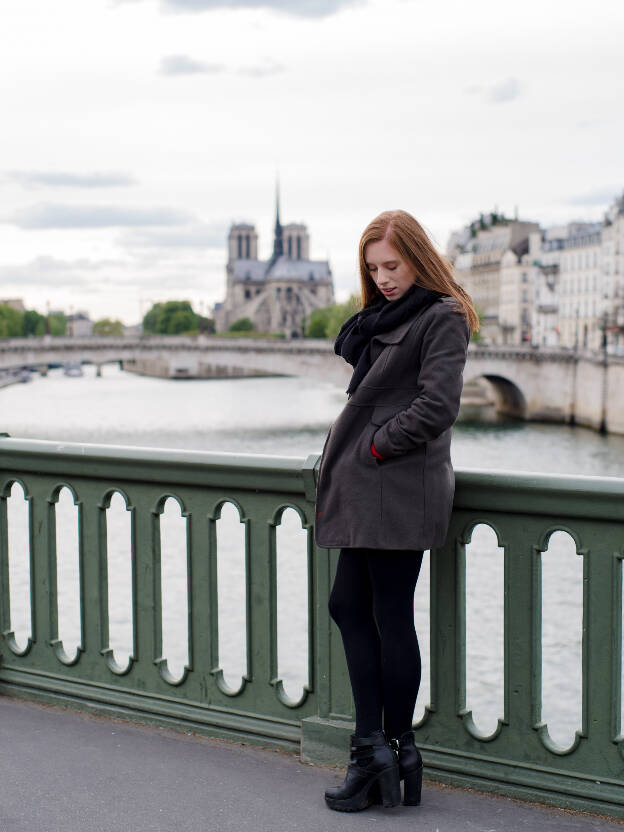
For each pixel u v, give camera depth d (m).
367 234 3.00
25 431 51.88
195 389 106.94
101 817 3.07
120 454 3.76
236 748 3.59
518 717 3.15
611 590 2.95
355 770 3.10
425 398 2.83
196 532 3.67
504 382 73.44
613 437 57.75
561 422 69.81
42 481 4.03
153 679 3.83
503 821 3.02
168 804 3.15
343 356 3.09
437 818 3.05
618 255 100.12
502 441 53.94
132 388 109.19
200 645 3.71
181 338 65.69
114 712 3.90
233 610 15.07
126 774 3.37
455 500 3.19
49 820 3.05
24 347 63.44
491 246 142.75
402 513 2.92
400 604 3.06
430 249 2.97
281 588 16.47
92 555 3.93
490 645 14.18
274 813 3.10
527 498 3.04
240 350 65.94
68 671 4.04
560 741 10.69
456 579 3.22
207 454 3.59
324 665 3.45
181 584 16.95
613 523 2.93
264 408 71.94
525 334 132.38
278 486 3.46
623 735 3.01
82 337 64.19
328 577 3.41
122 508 24.30
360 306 3.19
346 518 2.98
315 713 3.49
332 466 3.03
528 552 3.09
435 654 3.29
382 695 3.14
